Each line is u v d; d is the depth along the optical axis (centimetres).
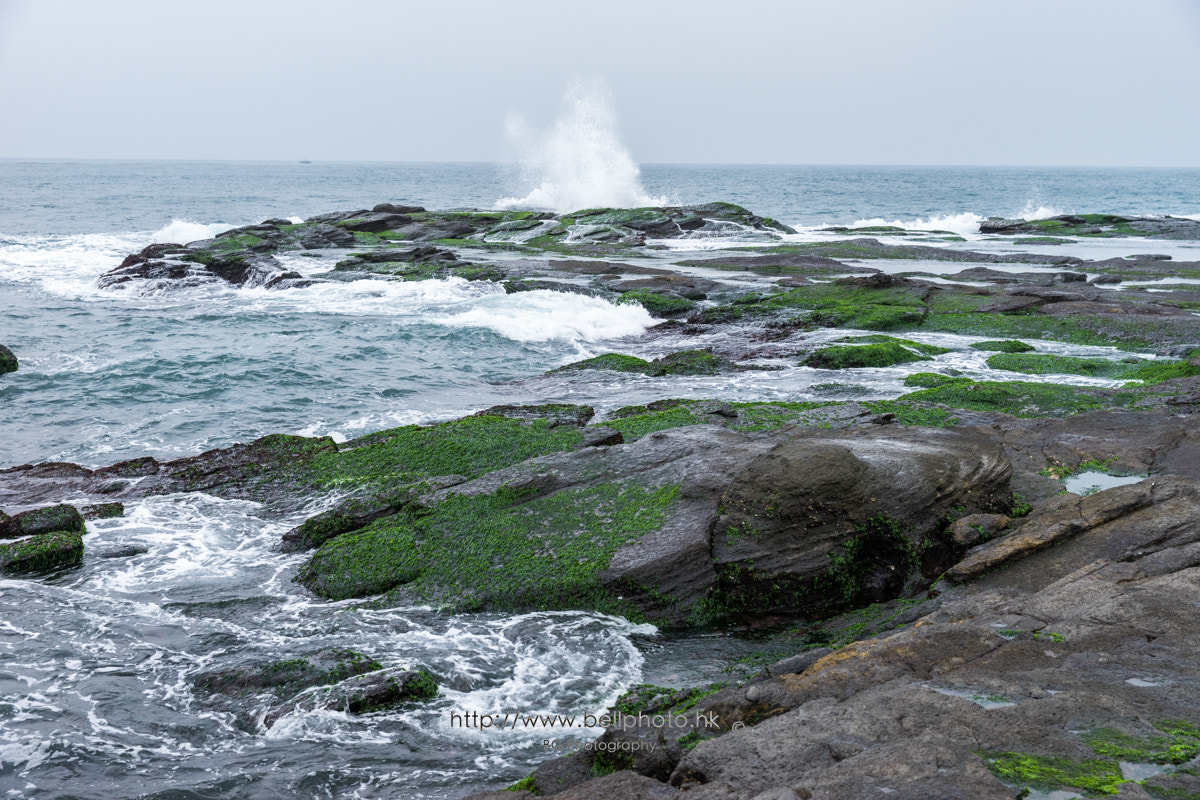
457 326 2397
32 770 616
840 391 1719
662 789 436
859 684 546
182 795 589
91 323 2505
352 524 1051
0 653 795
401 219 5241
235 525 1116
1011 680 514
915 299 2547
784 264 3512
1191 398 1396
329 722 680
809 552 888
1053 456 1172
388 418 1628
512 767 618
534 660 790
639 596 879
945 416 1378
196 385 1830
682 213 5216
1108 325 2186
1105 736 431
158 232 5159
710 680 739
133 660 791
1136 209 9350
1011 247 4478
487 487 1048
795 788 400
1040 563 835
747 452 1003
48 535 1015
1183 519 848
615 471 1051
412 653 796
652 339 2416
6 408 1655
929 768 401
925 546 929
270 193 11656
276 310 2736
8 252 4072
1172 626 588
